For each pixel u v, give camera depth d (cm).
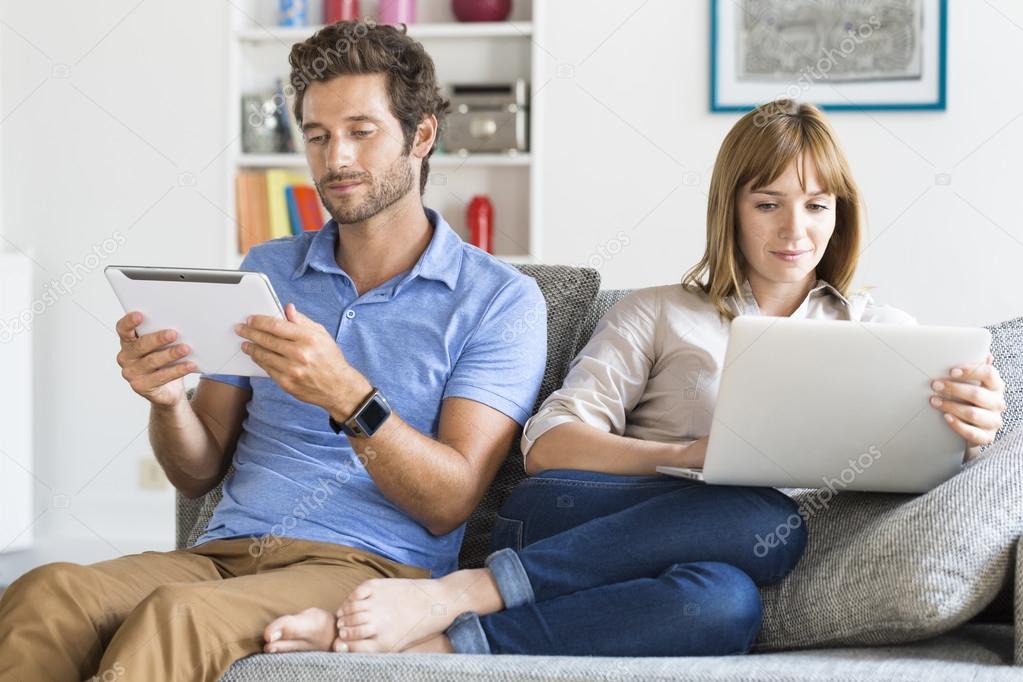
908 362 296
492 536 354
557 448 349
